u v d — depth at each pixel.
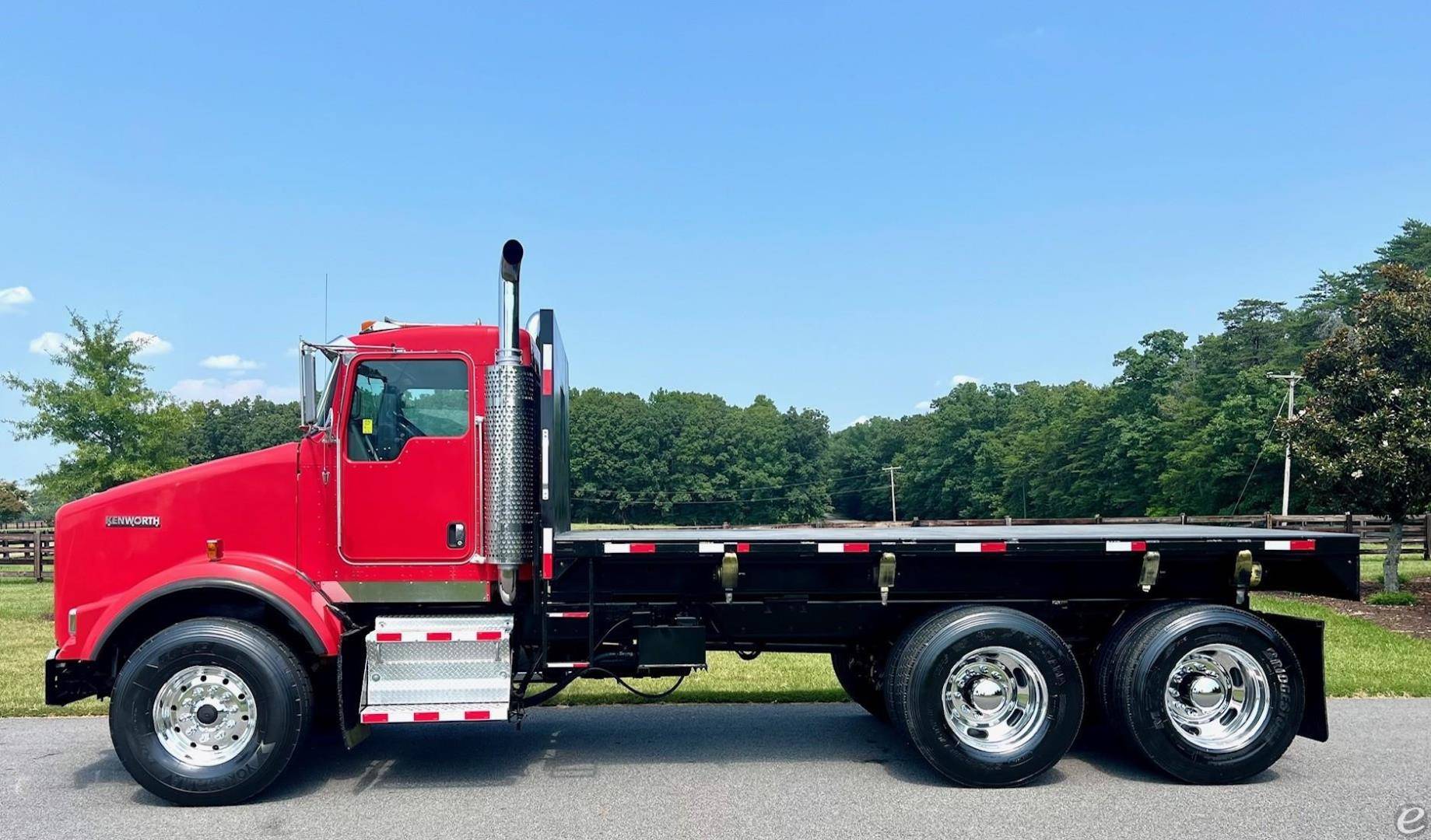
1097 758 6.06
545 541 5.57
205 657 5.15
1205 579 6.25
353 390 5.72
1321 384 14.59
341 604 5.66
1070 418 76.31
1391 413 13.55
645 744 6.46
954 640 5.41
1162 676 5.49
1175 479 55.12
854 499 123.38
